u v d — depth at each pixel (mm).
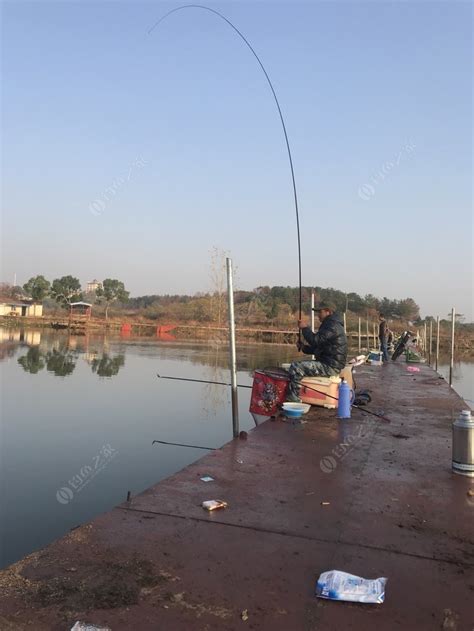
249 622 2189
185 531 3100
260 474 4289
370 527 3248
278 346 35469
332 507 3580
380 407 7801
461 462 4414
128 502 3553
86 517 5141
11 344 28656
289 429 6004
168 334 46281
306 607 2318
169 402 11766
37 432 8602
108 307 60250
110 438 8320
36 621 2141
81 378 15273
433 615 2287
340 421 6520
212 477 4172
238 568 2660
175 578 2533
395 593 2465
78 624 2109
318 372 7141
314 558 2803
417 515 3473
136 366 18859
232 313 6012
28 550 4379
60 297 61562
